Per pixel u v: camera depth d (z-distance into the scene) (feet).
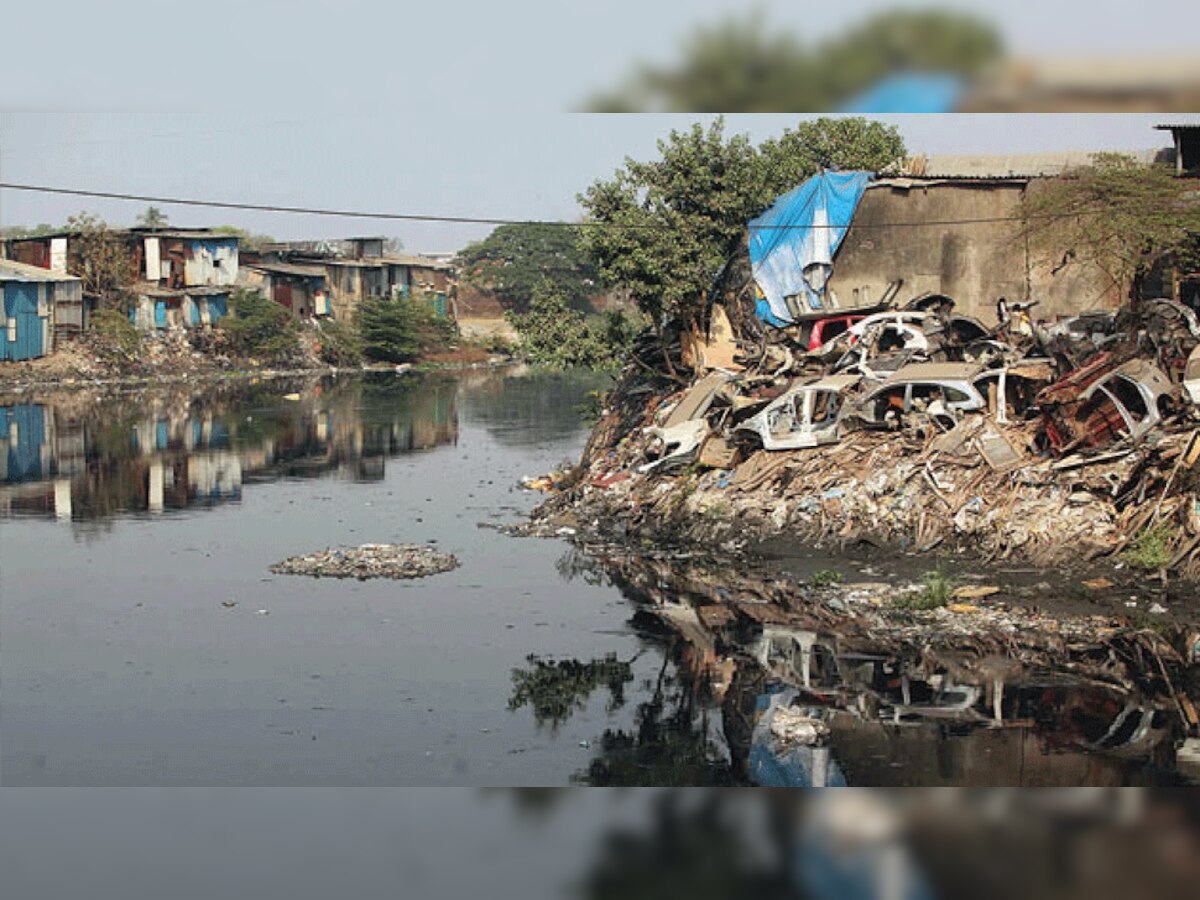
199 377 204.33
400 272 276.62
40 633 55.93
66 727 43.98
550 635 55.06
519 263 296.92
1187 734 40.75
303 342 233.55
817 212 97.19
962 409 71.10
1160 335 70.13
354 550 71.41
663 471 80.59
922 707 44.27
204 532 79.66
